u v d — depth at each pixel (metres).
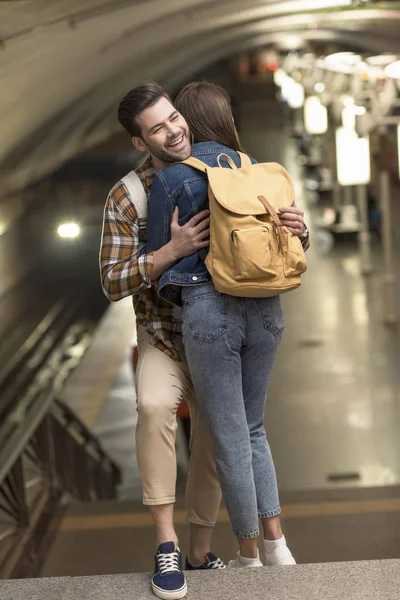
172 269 3.12
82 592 3.24
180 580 3.16
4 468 6.13
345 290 18.11
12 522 7.11
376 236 22.22
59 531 7.35
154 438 3.22
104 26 9.23
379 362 13.85
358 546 6.90
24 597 3.22
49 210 23.78
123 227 3.26
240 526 3.33
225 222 3.00
